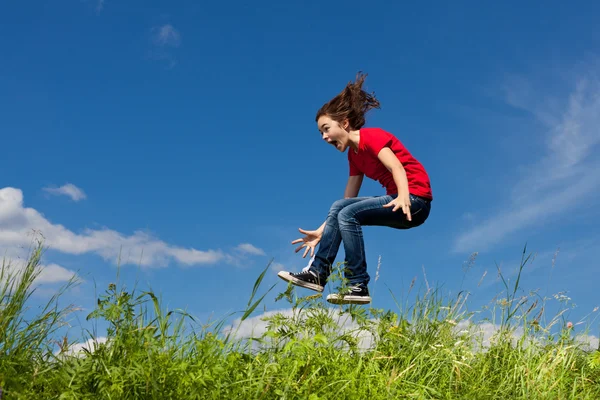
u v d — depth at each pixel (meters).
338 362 3.05
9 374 2.36
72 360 2.54
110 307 2.55
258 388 2.47
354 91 4.19
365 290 3.82
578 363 3.90
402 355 3.36
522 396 3.31
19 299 2.90
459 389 3.29
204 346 2.60
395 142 4.08
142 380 2.32
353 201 4.07
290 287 3.21
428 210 4.07
